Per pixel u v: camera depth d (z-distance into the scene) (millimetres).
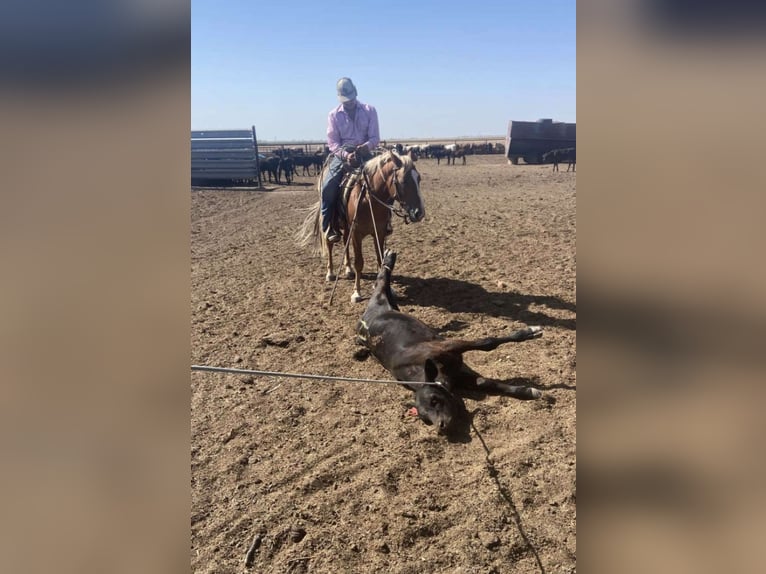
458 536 2773
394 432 3740
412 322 4664
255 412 4066
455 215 12430
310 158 31938
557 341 5090
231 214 14977
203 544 2805
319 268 8258
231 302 6699
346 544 2768
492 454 3418
